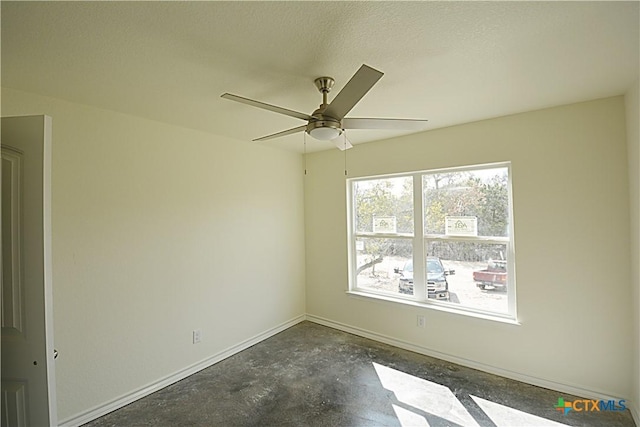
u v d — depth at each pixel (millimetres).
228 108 2344
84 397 2160
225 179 3193
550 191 2439
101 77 1810
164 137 2686
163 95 2088
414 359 3031
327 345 3385
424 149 3105
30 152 1328
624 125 2160
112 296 2324
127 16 1256
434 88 2043
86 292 2189
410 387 2533
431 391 2471
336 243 3875
